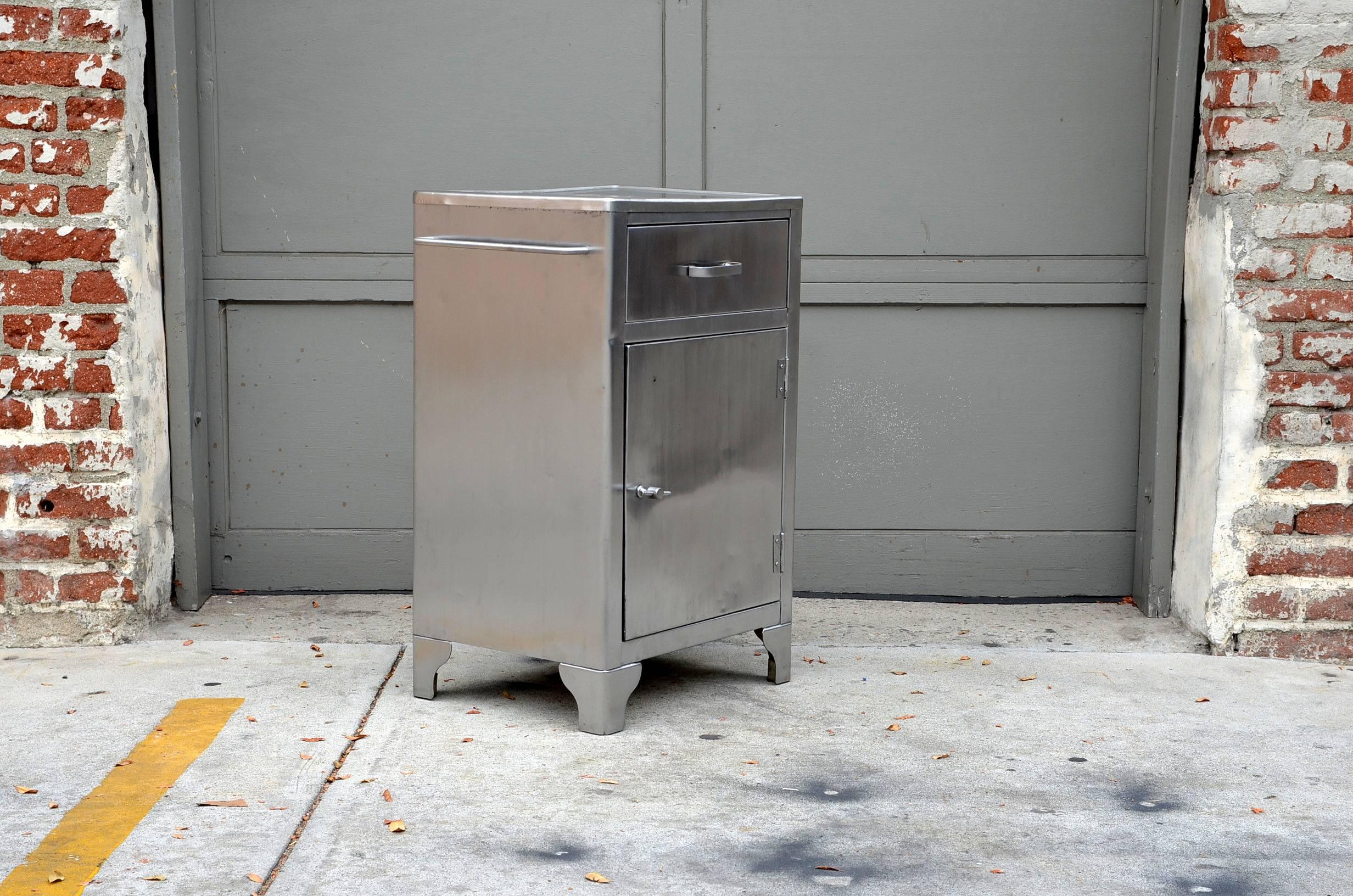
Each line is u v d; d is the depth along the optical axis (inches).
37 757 127.5
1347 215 154.7
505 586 136.9
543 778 123.4
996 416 177.2
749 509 143.6
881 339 176.1
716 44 170.7
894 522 178.9
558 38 170.6
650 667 155.3
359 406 176.6
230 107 170.6
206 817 114.9
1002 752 130.9
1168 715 141.0
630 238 127.8
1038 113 171.8
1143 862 108.9
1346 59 153.1
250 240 172.9
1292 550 158.6
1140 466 176.1
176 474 169.8
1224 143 155.7
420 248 138.0
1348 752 131.6
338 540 178.5
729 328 138.5
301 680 148.5
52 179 153.3
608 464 129.0
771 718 139.2
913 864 107.8
